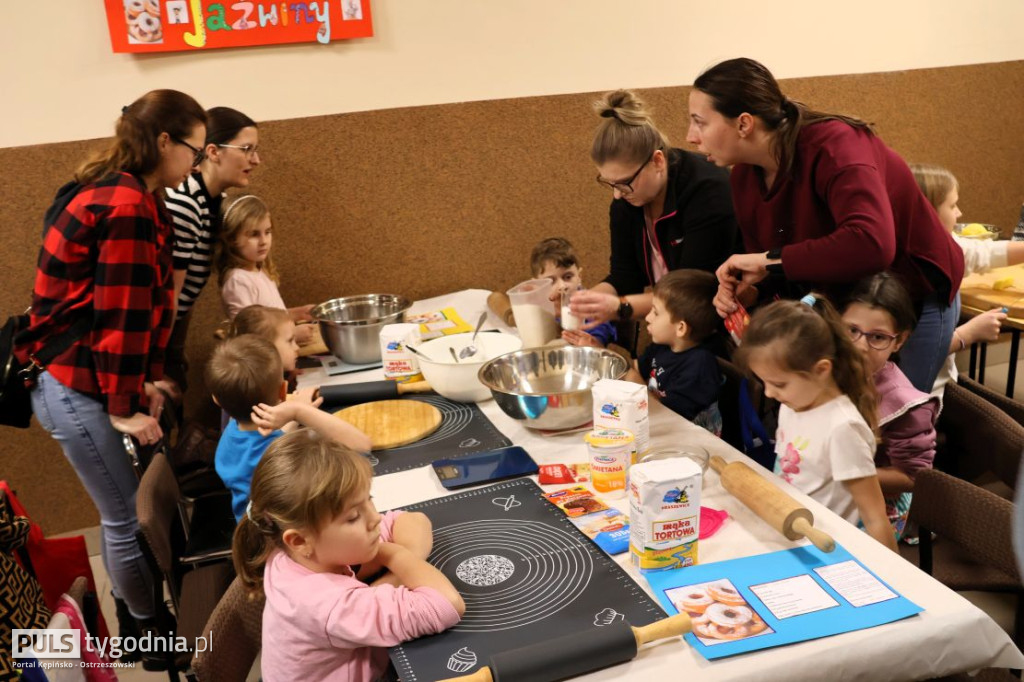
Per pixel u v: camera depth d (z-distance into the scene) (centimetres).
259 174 297
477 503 151
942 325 203
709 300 201
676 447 165
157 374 223
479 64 311
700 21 333
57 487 302
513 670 103
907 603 115
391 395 208
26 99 271
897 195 187
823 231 188
